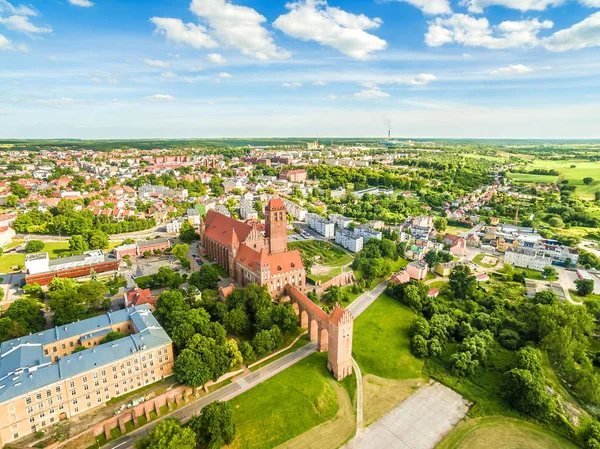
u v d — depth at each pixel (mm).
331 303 196625
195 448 106500
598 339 173125
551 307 170125
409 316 191250
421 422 125062
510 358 159250
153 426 113938
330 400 130875
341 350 138375
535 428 123812
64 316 152875
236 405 122562
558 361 156375
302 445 113750
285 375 138750
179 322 143750
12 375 106688
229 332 159875
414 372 150750
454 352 163125
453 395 138500
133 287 196500
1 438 100875
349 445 114875
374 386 141125
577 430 123000
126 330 144750
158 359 128000
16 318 147000
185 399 124750
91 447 105562
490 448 115812
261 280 178125
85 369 112750
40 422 107250
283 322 158750
